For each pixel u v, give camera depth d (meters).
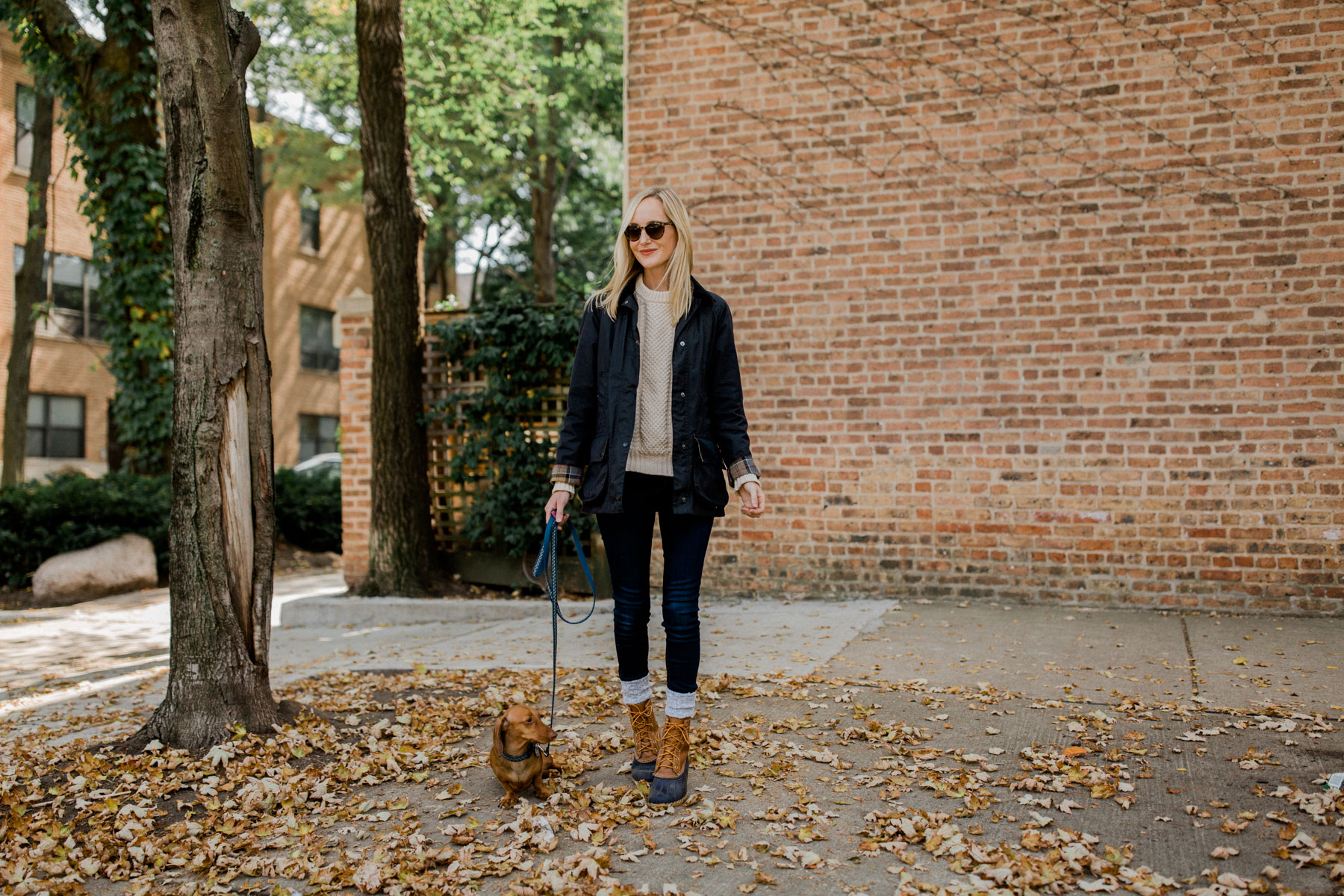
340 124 19.28
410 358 7.69
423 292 7.90
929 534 6.42
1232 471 5.83
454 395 7.81
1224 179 5.86
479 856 2.68
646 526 3.12
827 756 3.38
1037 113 6.20
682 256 3.12
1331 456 5.67
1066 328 6.15
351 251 29.52
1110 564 6.05
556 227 22.47
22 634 7.62
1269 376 5.78
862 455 6.56
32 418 22.39
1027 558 6.22
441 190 18.89
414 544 7.68
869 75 6.54
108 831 2.95
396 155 7.62
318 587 10.07
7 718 4.63
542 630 6.36
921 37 6.43
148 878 2.66
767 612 6.25
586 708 4.12
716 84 6.84
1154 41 5.98
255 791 3.19
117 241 11.23
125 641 7.25
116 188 11.12
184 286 3.77
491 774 3.38
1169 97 5.95
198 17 3.59
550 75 16.72
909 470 6.46
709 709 4.05
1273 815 2.74
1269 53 5.79
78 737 4.09
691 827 2.82
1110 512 6.06
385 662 5.52
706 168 6.87
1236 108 5.84
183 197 3.73
